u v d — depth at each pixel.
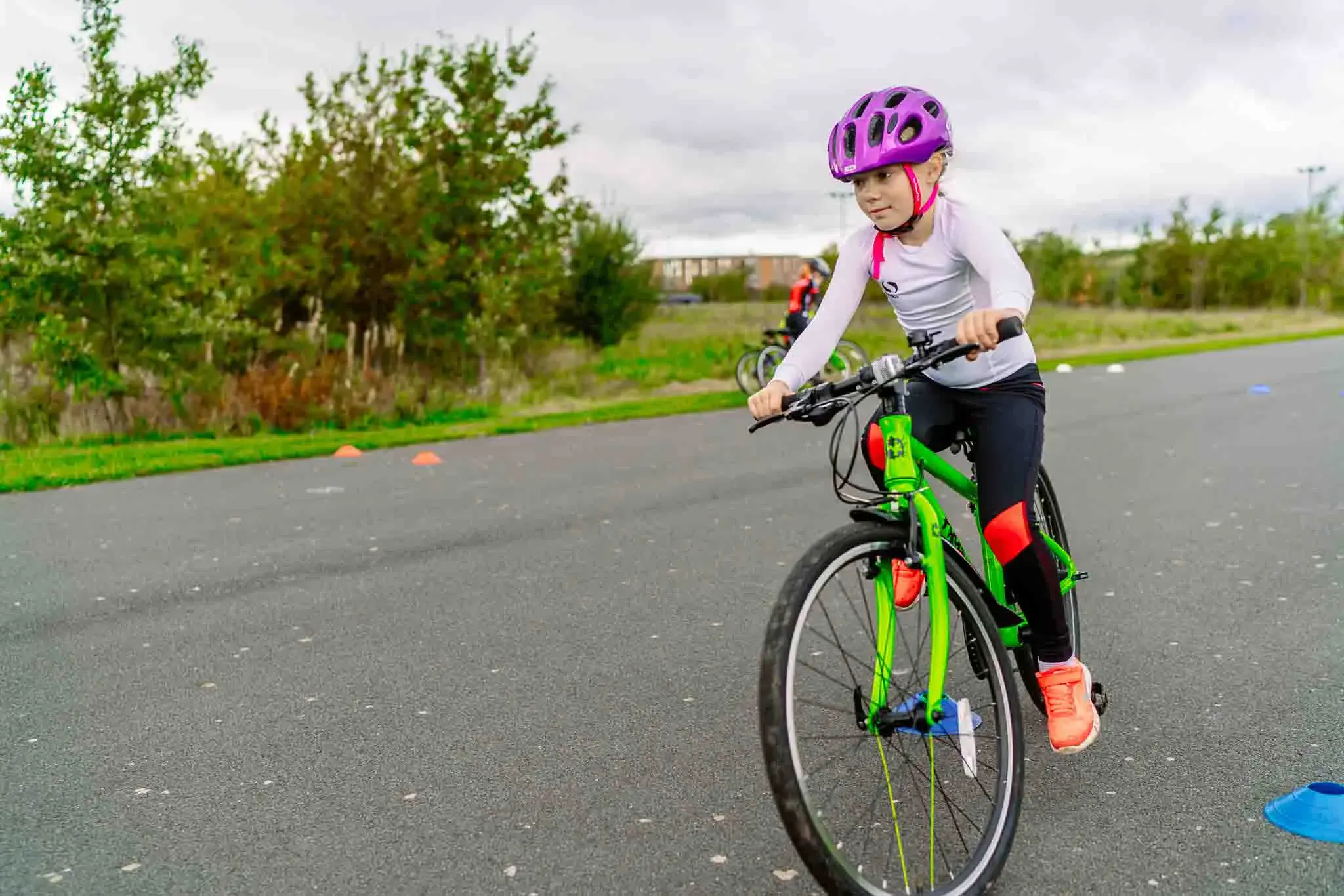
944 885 2.67
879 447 3.07
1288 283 53.50
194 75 13.23
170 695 4.24
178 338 13.19
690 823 3.12
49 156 12.46
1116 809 3.16
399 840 3.05
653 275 26.50
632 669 4.45
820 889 2.76
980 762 3.41
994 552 3.09
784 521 7.19
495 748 3.68
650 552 6.42
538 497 8.27
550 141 17.77
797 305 15.58
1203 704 3.94
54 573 6.16
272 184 16.52
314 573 6.09
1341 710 3.84
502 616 5.21
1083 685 3.17
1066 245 58.12
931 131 2.86
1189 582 5.54
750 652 4.64
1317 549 6.12
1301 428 11.16
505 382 17.14
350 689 4.28
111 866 2.93
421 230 16.66
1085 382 17.17
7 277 12.45
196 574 6.11
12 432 12.20
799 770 2.47
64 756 3.67
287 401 13.41
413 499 8.27
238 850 3.00
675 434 11.94
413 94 17.20
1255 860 2.85
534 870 2.87
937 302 3.12
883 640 2.84
